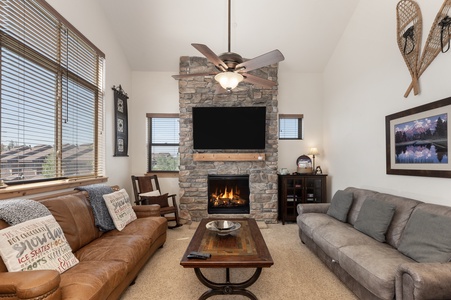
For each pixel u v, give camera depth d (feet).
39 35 7.83
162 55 15.11
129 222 9.57
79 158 10.25
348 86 13.19
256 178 15.10
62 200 7.46
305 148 16.51
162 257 9.70
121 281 6.37
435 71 7.75
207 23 13.20
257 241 7.38
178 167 16.34
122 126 14.11
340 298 6.94
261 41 14.29
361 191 10.46
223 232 7.88
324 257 8.80
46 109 8.22
